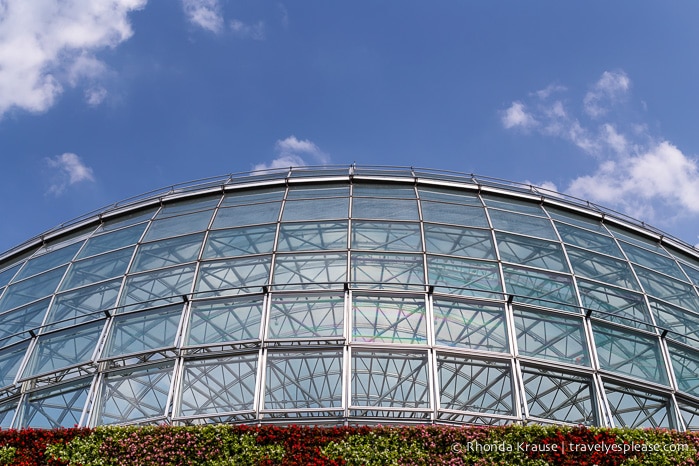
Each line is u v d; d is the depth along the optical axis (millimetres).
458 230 29391
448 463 19141
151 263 28484
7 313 28781
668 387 24578
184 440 19828
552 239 30047
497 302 25609
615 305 27203
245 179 34438
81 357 24938
